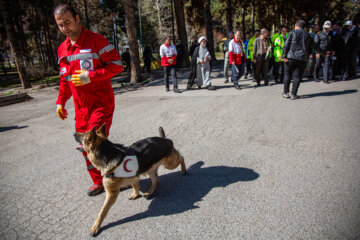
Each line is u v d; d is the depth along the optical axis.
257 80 9.37
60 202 3.12
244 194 2.97
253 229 2.40
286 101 6.82
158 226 2.56
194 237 2.36
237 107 6.64
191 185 3.30
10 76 25.16
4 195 3.35
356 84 8.10
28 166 4.18
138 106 7.69
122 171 2.54
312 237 2.24
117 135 5.31
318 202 2.70
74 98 2.87
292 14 39.28
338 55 8.79
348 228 2.30
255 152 4.04
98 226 2.54
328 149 3.92
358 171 3.25
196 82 9.45
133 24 12.02
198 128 5.35
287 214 2.56
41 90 13.02
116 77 16.39
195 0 28.48
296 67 6.67
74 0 26.81
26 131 6.14
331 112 5.63
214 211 2.72
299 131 4.72
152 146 2.94
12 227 2.70
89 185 3.49
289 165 3.55
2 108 9.21
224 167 3.67
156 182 3.26
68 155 4.54
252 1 30.59
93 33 2.80
